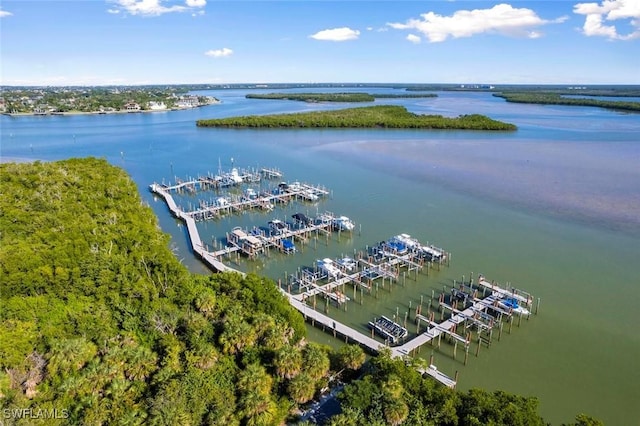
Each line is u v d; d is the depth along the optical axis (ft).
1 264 165.68
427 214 320.50
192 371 130.82
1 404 116.16
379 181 408.46
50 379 129.18
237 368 136.98
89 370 127.44
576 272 230.27
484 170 442.09
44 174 308.19
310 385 128.06
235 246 258.16
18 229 216.13
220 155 538.88
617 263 240.32
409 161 487.61
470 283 216.95
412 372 129.70
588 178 405.59
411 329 182.70
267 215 324.60
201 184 404.98
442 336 178.60
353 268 233.35
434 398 121.29
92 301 161.58
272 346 141.90
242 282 175.32
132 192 309.22
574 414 139.44
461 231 287.28
